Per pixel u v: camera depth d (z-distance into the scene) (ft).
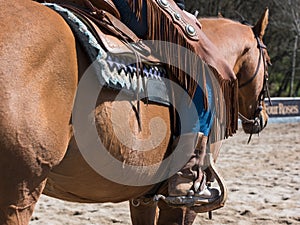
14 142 15.84
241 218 42.42
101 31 19.48
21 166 16.15
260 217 42.68
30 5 17.53
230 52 26.99
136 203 24.62
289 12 206.08
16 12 16.90
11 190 16.19
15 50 16.14
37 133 16.26
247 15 217.56
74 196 20.02
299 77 235.61
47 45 16.85
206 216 42.50
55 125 16.79
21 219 16.60
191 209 23.61
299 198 49.37
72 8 19.54
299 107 136.56
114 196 20.93
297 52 222.28
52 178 18.34
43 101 16.51
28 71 16.26
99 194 20.20
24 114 15.99
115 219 42.24
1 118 15.60
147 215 26.13
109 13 20.93
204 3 201.46
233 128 24.71
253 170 64.34
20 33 16.44
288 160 72.64
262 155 77.05
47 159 16.71
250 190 52.54
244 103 28.84
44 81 16.61
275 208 45.65
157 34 21.62
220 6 206.08
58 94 16.99
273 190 52.70
